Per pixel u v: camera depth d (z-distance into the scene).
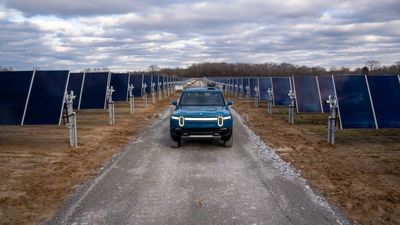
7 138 12.92
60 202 6.36
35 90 11.88
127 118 19.44
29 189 7.11
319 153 10.42
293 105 17.17
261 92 26.89
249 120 18.62
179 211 5.77
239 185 7.17
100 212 5.75
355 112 11.74
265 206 6.01
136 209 5.86
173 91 55.16
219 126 10.82
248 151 10.57
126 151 10.58
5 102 11.73
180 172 8.16
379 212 5.89
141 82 29.16
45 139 12.74
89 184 7.26
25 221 5.55
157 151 10.57
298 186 7.13
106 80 17.55
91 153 10.41
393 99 12.02
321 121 18.17
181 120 10.82
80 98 17.11
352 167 8.79
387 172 8.37
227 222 5.35
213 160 9.39
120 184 7.23
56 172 8.32
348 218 5.57
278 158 9.62
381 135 13.66
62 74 12.02
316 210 5.85
